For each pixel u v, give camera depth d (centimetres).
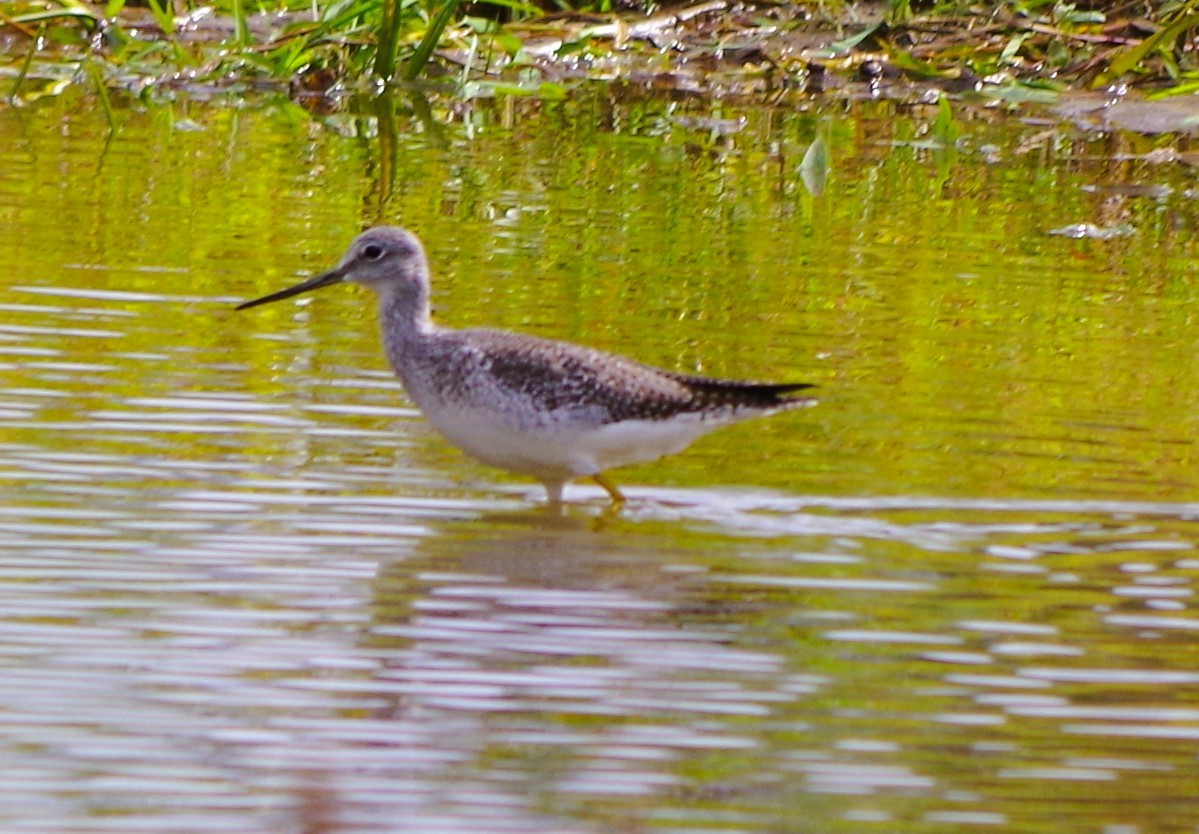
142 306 1517
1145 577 1105
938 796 858
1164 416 1380
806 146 2261
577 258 1722
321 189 1925
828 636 1020
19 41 2558
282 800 832
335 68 2497
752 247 1791
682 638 1009
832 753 895
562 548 1130
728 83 2611
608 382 1189
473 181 2002
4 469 1180
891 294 1656
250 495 1176
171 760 861
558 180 2027
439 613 1029
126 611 1003
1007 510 1206
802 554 1129
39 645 958
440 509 1188
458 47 2636
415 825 817
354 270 1256
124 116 2214
